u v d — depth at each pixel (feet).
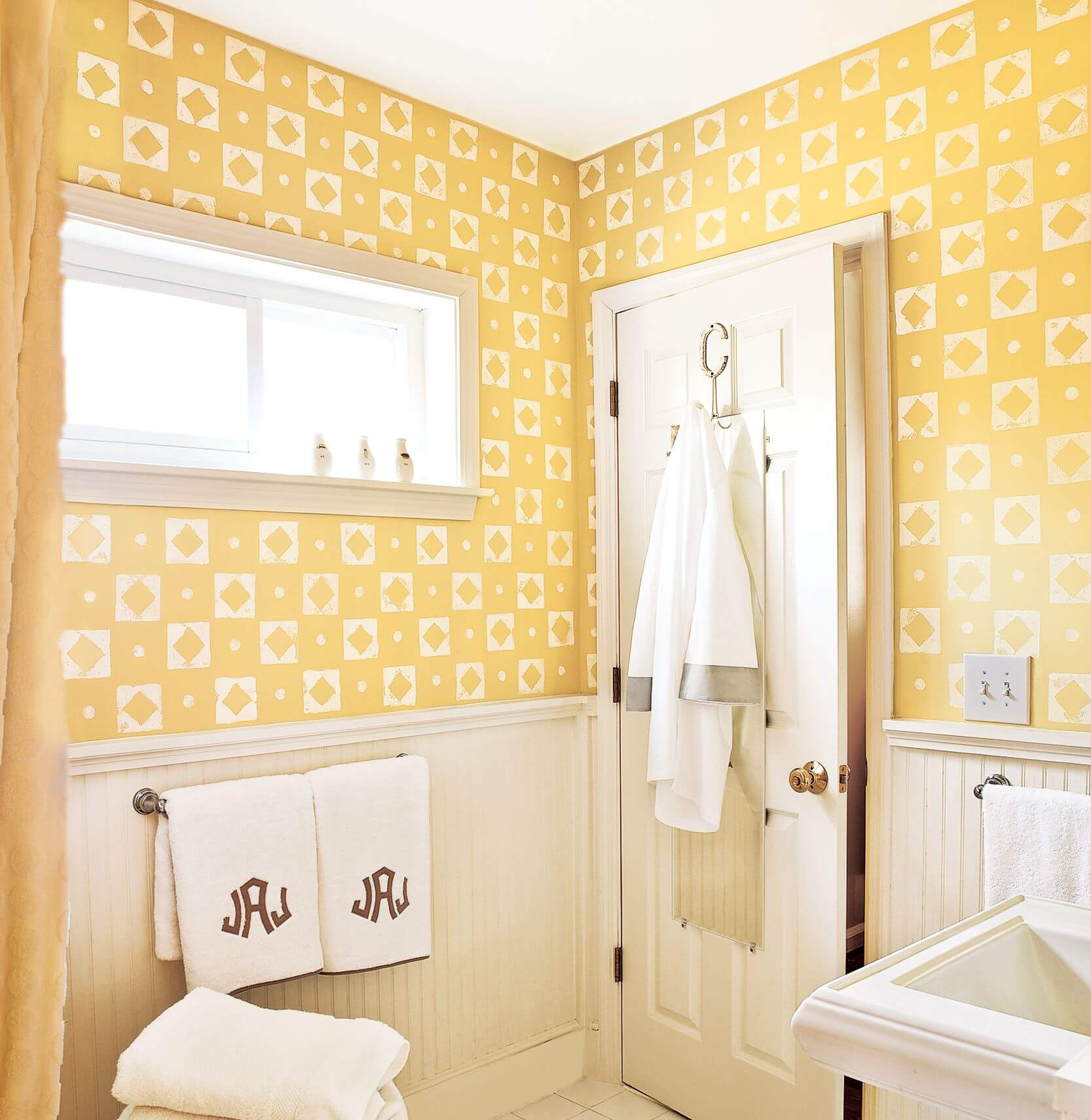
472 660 7.51
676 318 7.52
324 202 6.68
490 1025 7.52
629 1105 7.59
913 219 6.26
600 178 8.25
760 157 7.09
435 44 6.48
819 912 6.32
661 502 7.02
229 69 6.23
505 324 7.82
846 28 6.33
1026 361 5.76
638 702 7.00
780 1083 6.58
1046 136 5.70
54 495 2.29
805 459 6.46
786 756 6.56
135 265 6.12
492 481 7.68
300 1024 4.94
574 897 8.17
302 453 7.00
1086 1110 2.62
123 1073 4.50
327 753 6.60
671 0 5.96
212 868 5.61
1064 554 5.58
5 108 2.18
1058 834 5.02
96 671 5.61
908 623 6.24
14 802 2.20
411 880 6.47
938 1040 3.09
